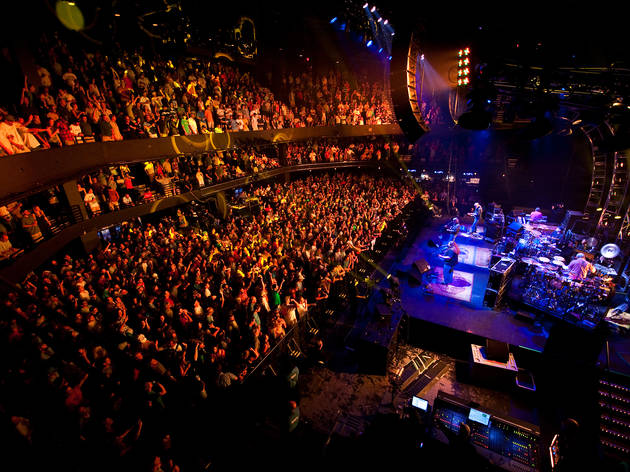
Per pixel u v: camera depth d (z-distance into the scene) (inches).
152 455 266.5
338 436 341.1
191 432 293.7
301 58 960.9
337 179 993.5
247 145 689.0
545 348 407.2
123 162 472.4
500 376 412.2
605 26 240.5
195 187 600.1
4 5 358.0
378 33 955.3
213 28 700.0
